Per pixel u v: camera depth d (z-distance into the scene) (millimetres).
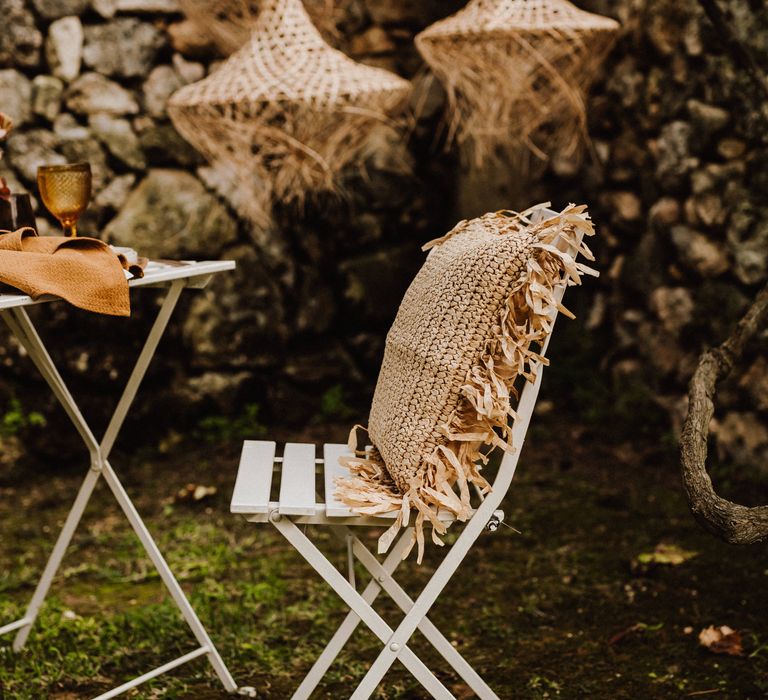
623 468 3898
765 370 3590
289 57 3283
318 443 4277
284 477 1974
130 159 4219
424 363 1816
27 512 3662
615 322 4473
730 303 3756
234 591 2930
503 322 1760
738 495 3520
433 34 3434
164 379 4309
